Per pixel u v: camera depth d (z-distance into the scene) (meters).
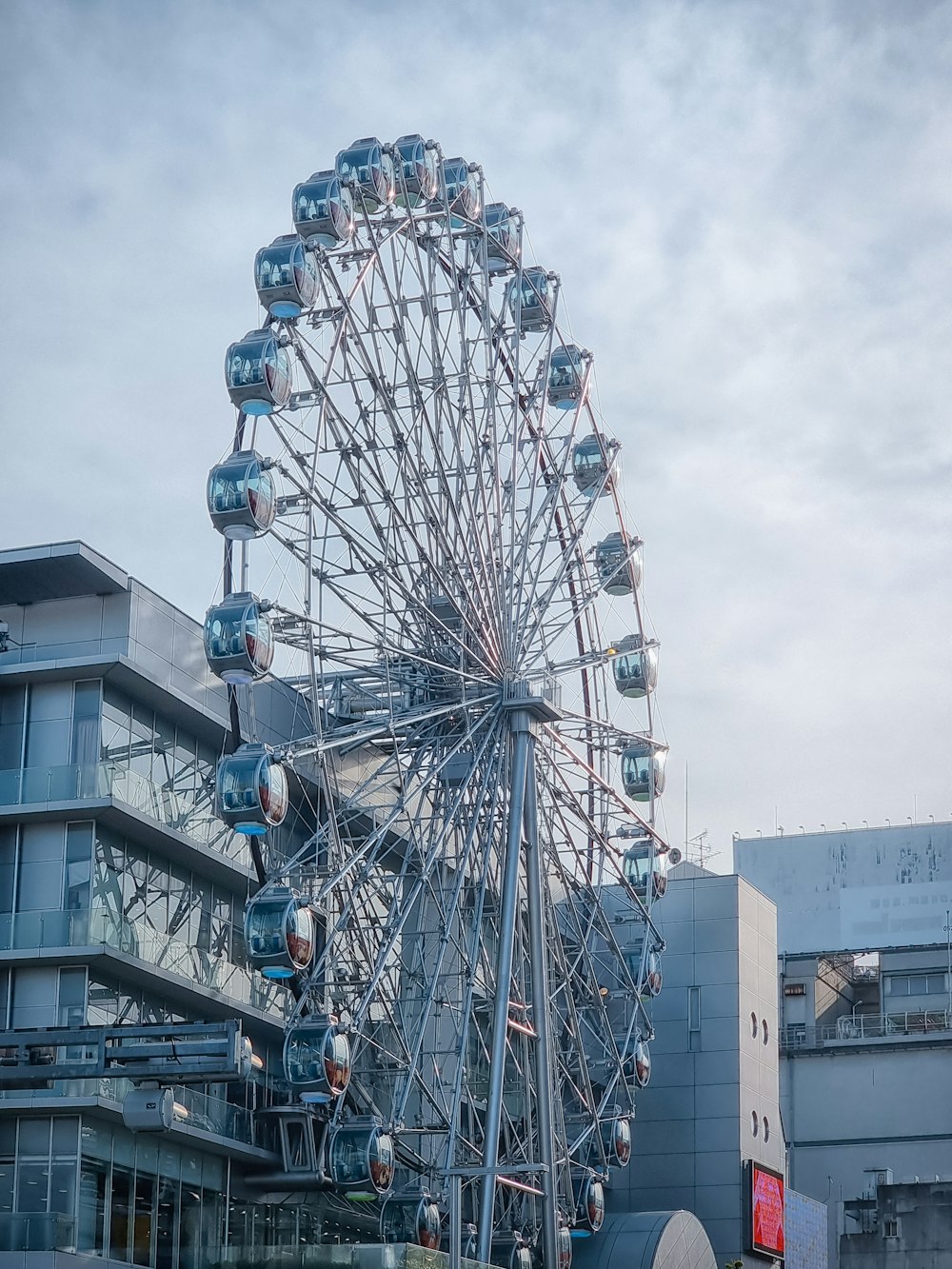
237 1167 62.59
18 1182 54.88
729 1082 83.50
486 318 65.88
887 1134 110.00
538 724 64.81
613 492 71.06
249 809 56.09
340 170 61.94
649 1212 75.75
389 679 61.34
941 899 120.31
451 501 61.94
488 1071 68.88
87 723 59.00
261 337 58.12
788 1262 86.75
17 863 58.06
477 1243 60.50
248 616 56.75
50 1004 56.62
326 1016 56.69
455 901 61.28
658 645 71.00
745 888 87.12
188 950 61.88
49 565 58.69
